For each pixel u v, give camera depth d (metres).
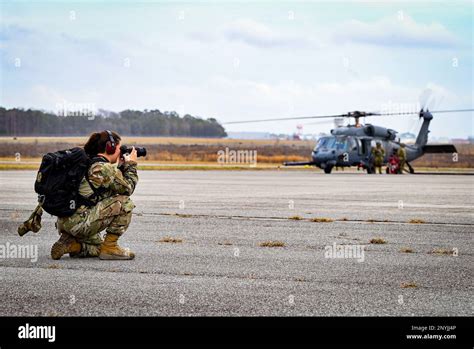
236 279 6.28
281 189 21.22
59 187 7.10
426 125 52.66
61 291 5.73
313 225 10.88
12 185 21.77
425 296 5.66
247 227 10.49
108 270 6.70
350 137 41.94
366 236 9.55
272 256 7.65
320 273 6.62
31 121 106.06
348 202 15.83
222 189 20.83
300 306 5.28
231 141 136.12
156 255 7.66
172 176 31.92
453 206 14.88
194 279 6.27
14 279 6.23
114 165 7.28
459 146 128.50
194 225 10.70
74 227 7.18
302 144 142.88
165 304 5.31
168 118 135.00
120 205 7.27
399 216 12.49
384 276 6.50
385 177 34.31
